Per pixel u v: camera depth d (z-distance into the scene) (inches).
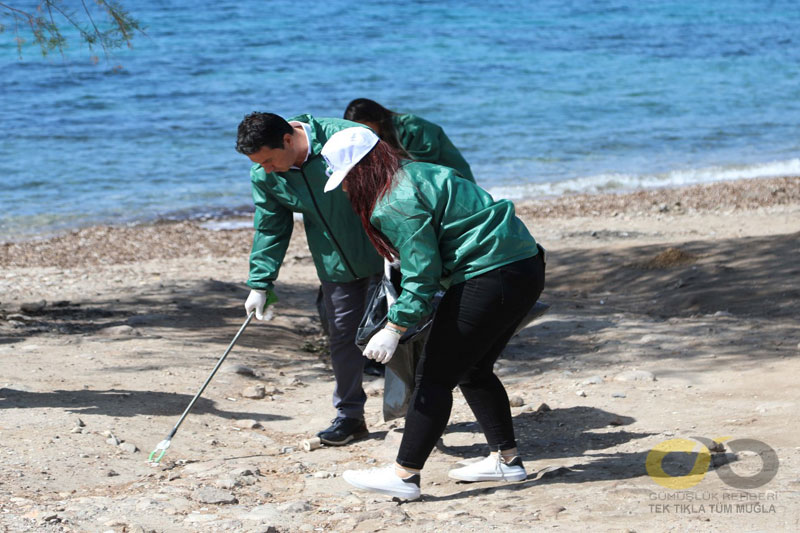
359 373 436.8
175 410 470.9
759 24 4207.7
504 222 327.0
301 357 632.4
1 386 489.4
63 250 1136.2
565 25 3902.6
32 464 370.0
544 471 368.5
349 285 427.2
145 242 1192.2
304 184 394.9
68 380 516.1
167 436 405.7
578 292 839.7
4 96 2223.2
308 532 307.3
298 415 484.1
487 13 4153.5
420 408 335.3
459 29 3622.0
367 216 321.4
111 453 394.6
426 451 338.3
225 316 749.9
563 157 1786.4
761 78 2812.5
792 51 3425.2
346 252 411.5
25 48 2765.7
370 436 446.6
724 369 520.1
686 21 4232.3
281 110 2162.9
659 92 2527.1
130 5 3828.7
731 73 2901.1
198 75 2554.1
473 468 359.9
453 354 328.8
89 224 1295.5
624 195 1454.2
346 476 347.9
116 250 1144.2
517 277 325.7
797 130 2065.7
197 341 647.8
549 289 865.5
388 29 3543.3
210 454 410.9
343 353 432.5
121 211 1371.8
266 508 331.0
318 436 430.9
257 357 615.5
